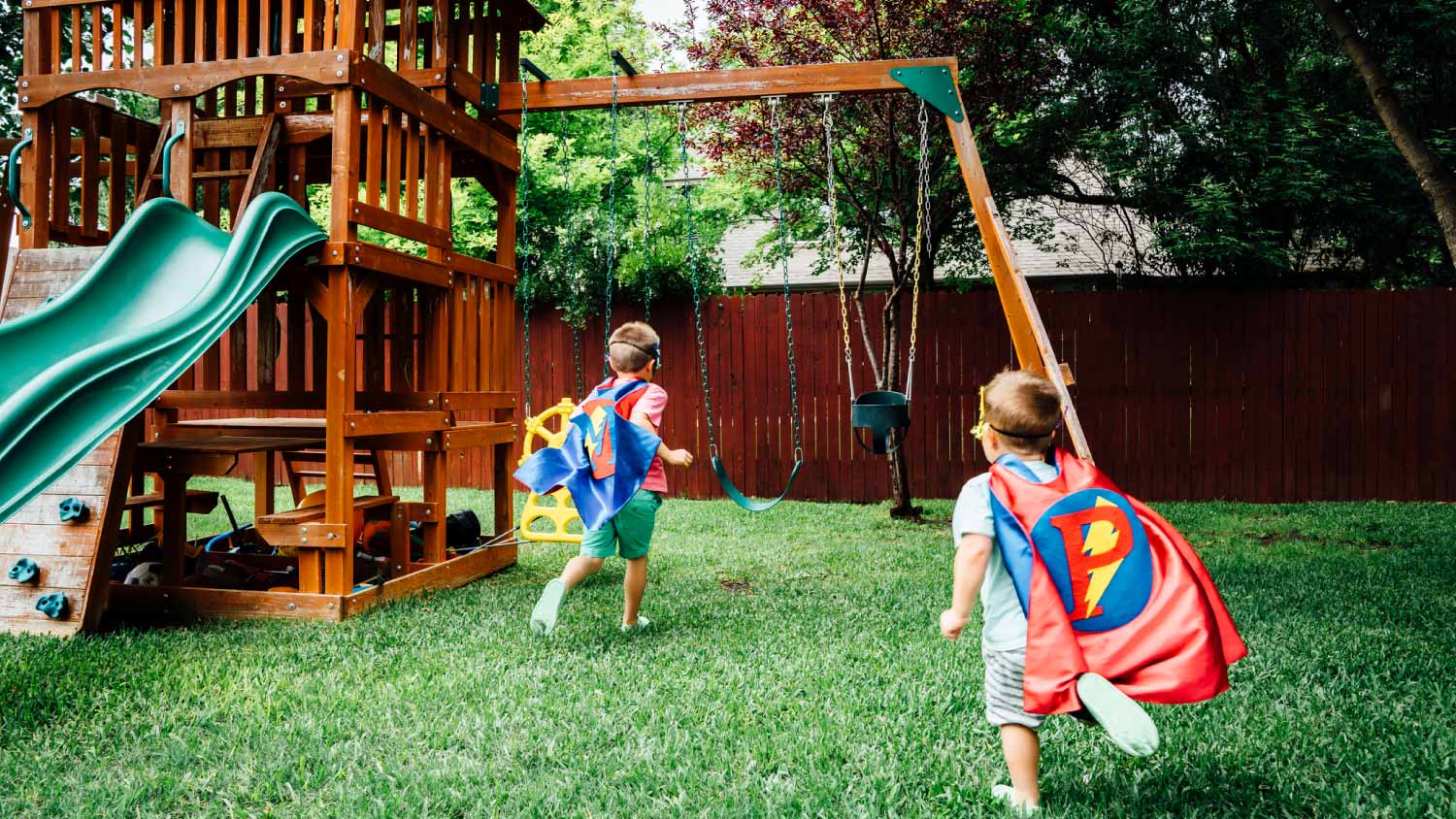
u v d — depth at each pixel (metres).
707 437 9.85
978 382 9.39
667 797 2.34
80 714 2.94
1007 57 7.70
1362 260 10.43
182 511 4.66
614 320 9.94
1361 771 2.49
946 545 6.70
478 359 5.82
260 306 5.66
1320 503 9.06
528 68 5.63
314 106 7.01
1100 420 9.40
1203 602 2.07
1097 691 1.92
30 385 3.22
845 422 9.62
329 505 4.46
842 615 4.43
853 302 9.56
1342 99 9.70
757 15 7.71
